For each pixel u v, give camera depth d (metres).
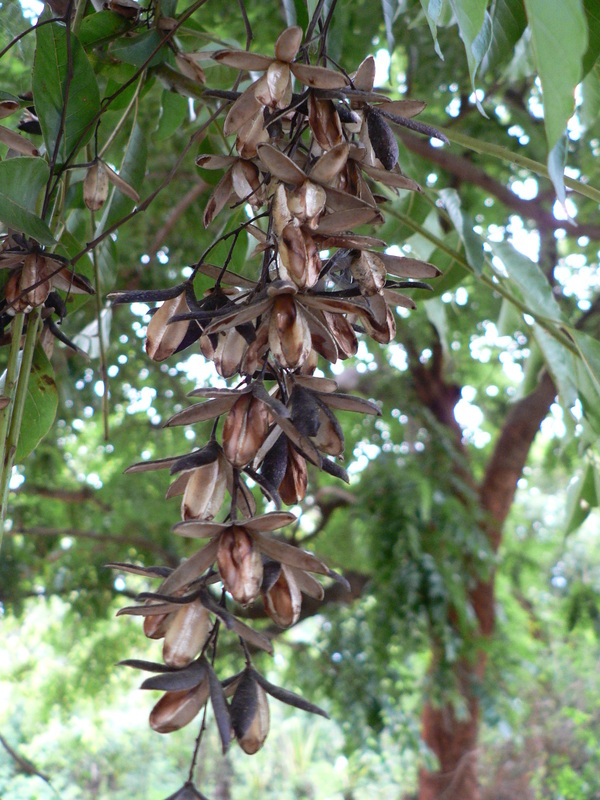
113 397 1.50
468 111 1.50
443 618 1.61
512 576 2.22
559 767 2.29
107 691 2.16
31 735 2.74
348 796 3.02
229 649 1.82
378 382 1.87
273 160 0.26
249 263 0.88
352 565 2.05
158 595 0.24
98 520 1.93
